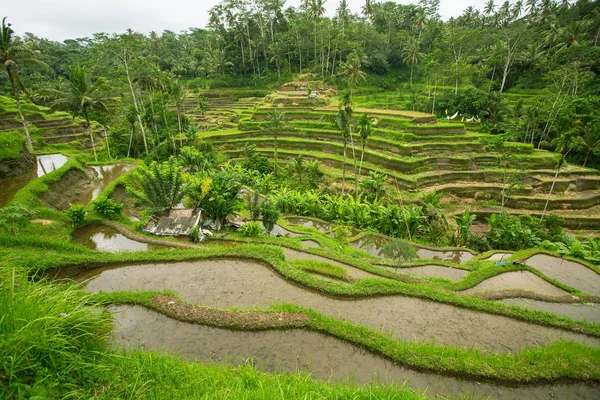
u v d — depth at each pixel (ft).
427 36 198.59
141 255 33.76
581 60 127.44
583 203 84.53
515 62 162.91
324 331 21.74
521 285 39.99
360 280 34.14
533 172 93.71
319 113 132.87
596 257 54.24
